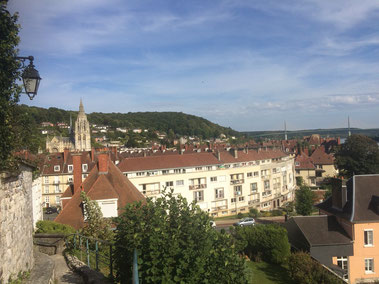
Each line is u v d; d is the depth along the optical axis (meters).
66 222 20.77
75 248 13.66
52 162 66.12
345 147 63.38
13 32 7.61
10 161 7.65
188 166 52.06
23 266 9.13
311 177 82.31
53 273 10.25
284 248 24.39
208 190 53.97
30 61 8.08
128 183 25.69
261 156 62.97
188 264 7.80
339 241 25.02
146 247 7.93
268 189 62.41
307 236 25.56
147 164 50.38
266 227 25.81
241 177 57.62
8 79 7.68
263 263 24.97
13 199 8.30
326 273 20.12
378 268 24.97
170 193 9.52
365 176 27.66
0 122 7.39
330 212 28.03
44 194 64.81
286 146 114.94
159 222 8.21
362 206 25.78
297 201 49.38
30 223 10.23
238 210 56.97
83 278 10.58
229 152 59.44
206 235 8.46
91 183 23.23
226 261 8.48
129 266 8.31
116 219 8.66
